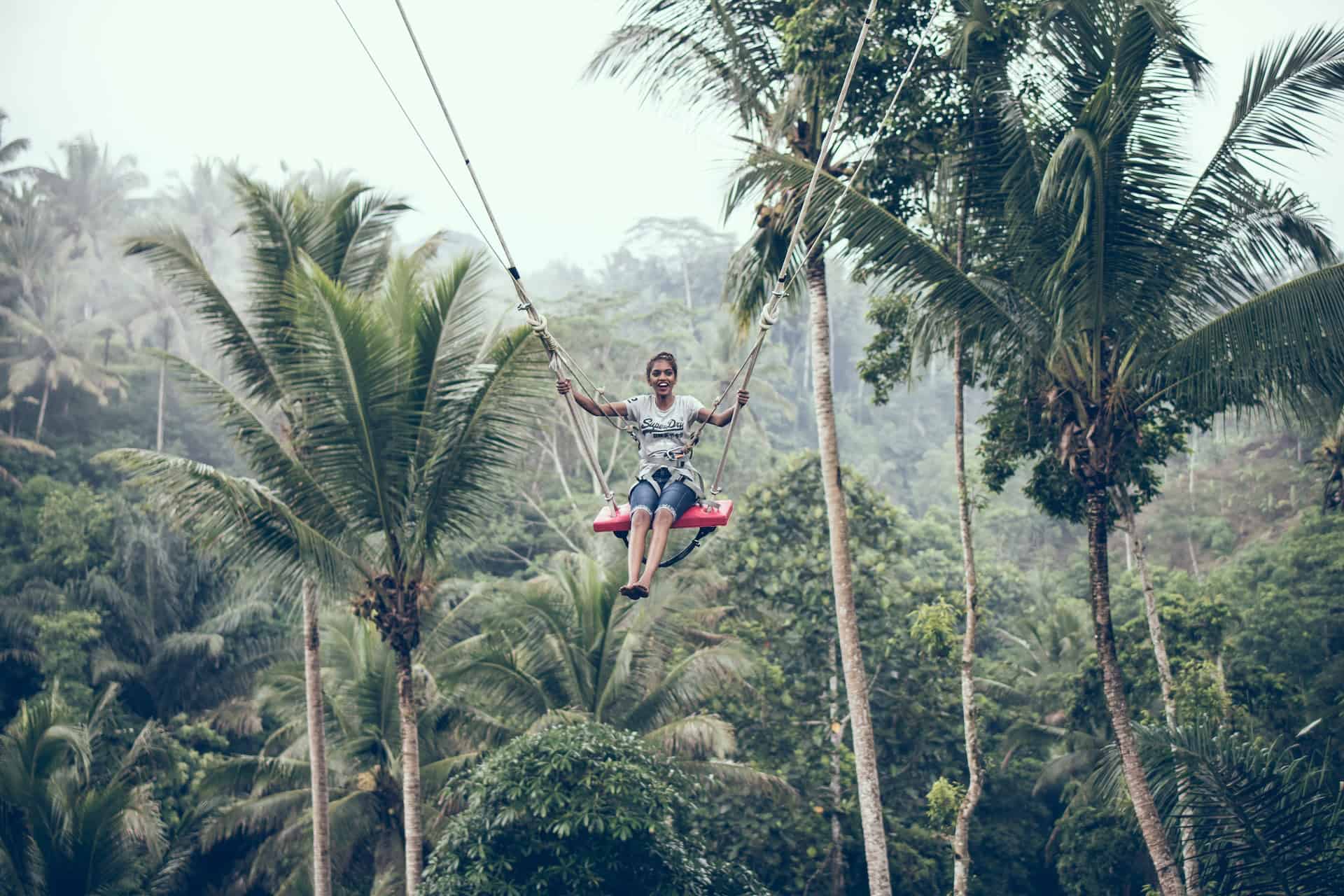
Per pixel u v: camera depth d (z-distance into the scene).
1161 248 12.88
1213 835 12.11
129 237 16.17
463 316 14.70
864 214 13.33
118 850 19.34
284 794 22.91
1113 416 13.23
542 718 18.91
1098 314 13.02
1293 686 26.11
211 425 50.69
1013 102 13.71
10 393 45.81
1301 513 43.34
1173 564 47.75
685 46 16.02
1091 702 25.06
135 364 51.84
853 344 85.19
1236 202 12.77
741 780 20.55
